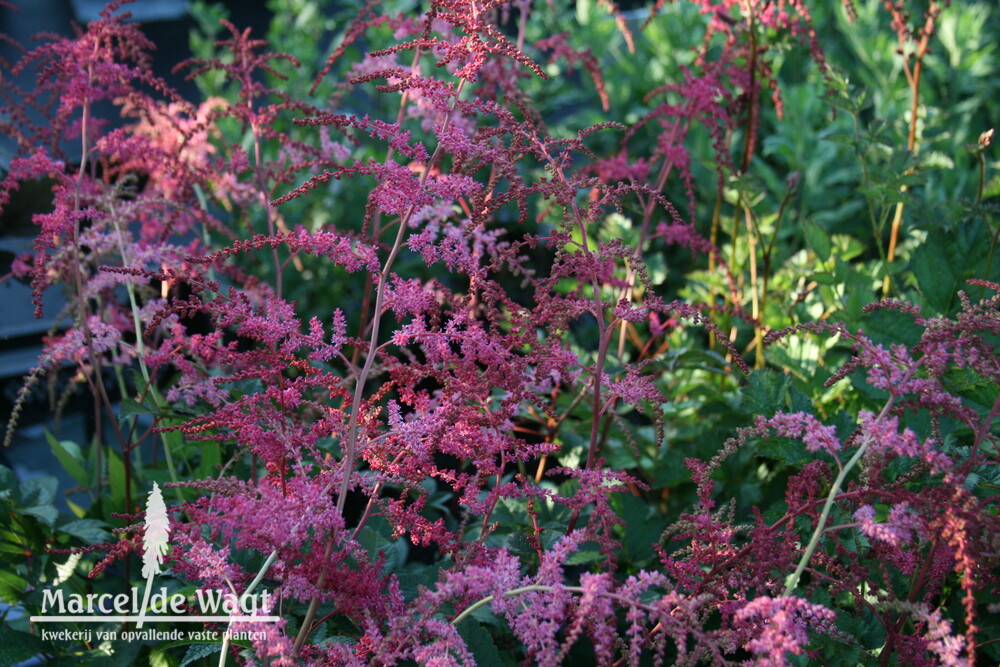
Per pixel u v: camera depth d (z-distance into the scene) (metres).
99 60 2.71
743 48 3.33
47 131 2.67
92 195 2.61
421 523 1.86
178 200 2.88
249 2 10.45
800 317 3.16
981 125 5.16
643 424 3.64
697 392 3.11
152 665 2.21
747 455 2.83
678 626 1.47
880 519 2.26
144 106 2.66
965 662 1.44
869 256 4.43
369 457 1.83
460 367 1.91
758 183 3.23
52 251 2.94
